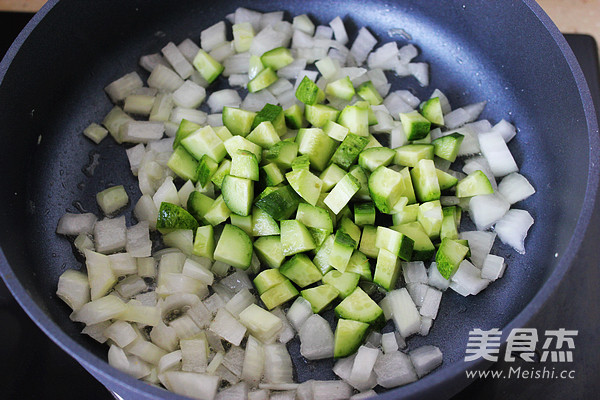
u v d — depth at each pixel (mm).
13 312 367
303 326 350
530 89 400
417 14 435
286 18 450
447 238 361
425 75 428
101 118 415
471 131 407
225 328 348
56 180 394
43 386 352
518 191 384
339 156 379
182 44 438
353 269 359
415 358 344
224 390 334
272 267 370
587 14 458
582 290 370
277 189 365
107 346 347
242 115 394
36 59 380
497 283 368
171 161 388
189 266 362
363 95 413
